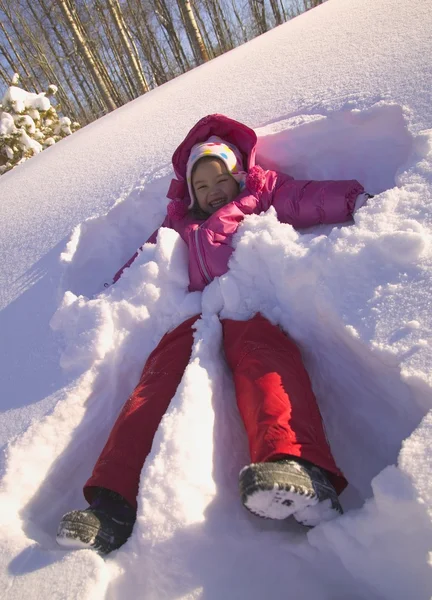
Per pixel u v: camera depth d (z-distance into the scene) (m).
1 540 1.05
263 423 1.01
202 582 0.89
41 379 1.51
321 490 0.90
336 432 1.18
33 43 16.03
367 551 0.82
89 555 0.95
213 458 1.10
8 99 6.57
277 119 2.05
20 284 2.05
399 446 1.04
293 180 1.79
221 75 3.38
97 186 2.52
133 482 1.07
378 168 1.72
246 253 1.49
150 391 1.25
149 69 16.11
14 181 3.70
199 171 1.89
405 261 1.12
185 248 1.75
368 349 1.03
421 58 1.90
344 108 1.80
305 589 0.88
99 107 16.94
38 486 1.25
